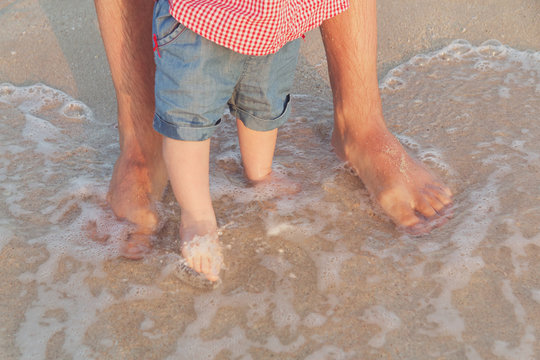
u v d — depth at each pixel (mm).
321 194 2184
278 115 1954
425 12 3334
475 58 2982
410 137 2453
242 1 1608
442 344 1603
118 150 2439
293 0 1692
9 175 2258
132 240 1951
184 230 1836
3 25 3312
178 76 1674
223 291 1786
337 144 2361
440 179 2199
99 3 1936
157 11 1694
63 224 2029
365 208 2123
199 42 1654
